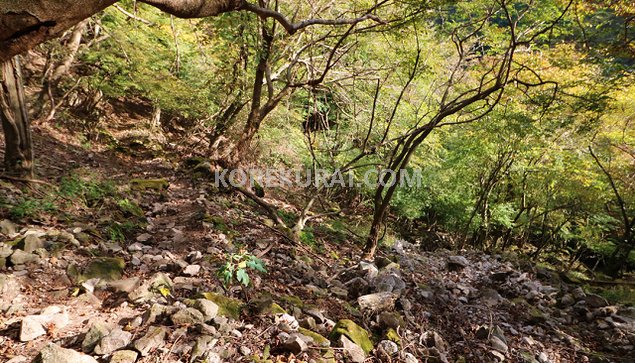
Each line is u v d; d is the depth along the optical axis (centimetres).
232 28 698
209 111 1192
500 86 581
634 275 1131
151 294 350
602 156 1135
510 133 991
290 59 885
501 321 503
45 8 126
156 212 620
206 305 321
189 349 281
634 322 516
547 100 736
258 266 399
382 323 407
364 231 1018
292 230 695
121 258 407
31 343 270
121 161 937
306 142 1212
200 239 529
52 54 942
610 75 737
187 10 180
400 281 540
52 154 805
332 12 916
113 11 934
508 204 1289
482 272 768
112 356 257
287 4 827
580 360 432
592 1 702
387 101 1108
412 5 623
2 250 363
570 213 1348
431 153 1231
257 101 809
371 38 939
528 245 1554
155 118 1267
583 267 1363
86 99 1136
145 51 1048
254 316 350
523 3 822
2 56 133
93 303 333
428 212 1545
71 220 484
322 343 323
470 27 917
